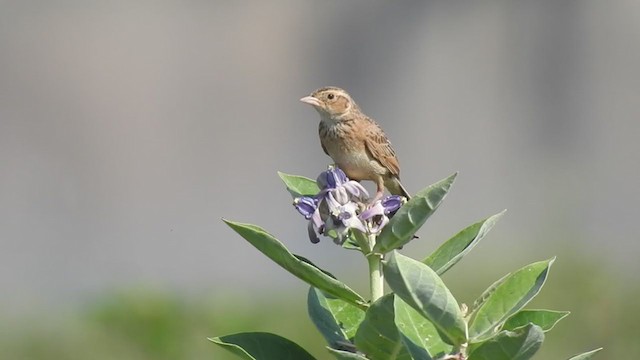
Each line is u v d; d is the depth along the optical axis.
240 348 3.65
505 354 3.29
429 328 3.78
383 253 3.70
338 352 3.44
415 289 3.31
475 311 3.59
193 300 9.28
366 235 3.75
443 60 24.95
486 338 3.52
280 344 3.82
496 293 3.60
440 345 3.74
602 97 23.58
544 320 3.78
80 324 9.31
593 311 9.87
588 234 13.66
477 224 3.74
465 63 24.78
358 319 4.03
